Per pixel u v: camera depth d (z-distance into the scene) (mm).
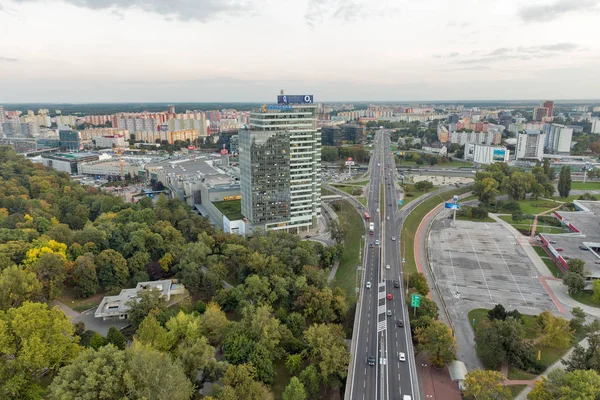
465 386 168500
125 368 143500
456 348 197875
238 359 183125
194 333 191125
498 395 157250
